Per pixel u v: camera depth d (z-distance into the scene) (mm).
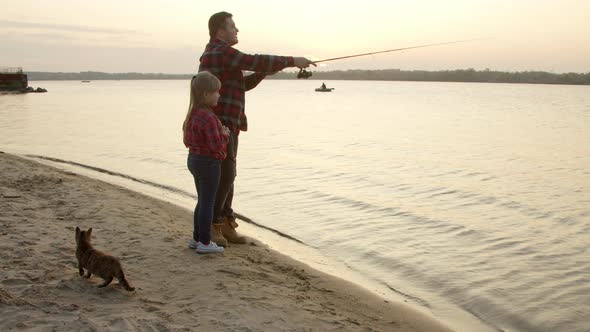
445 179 13109
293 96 101438
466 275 6164
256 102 72562
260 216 8898
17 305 3662
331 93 127062
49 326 3363
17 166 11211
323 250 7035
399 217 9008
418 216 9062
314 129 29172
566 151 19516
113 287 4188
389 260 6664
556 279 6059
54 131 26344
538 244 7477
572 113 46438
